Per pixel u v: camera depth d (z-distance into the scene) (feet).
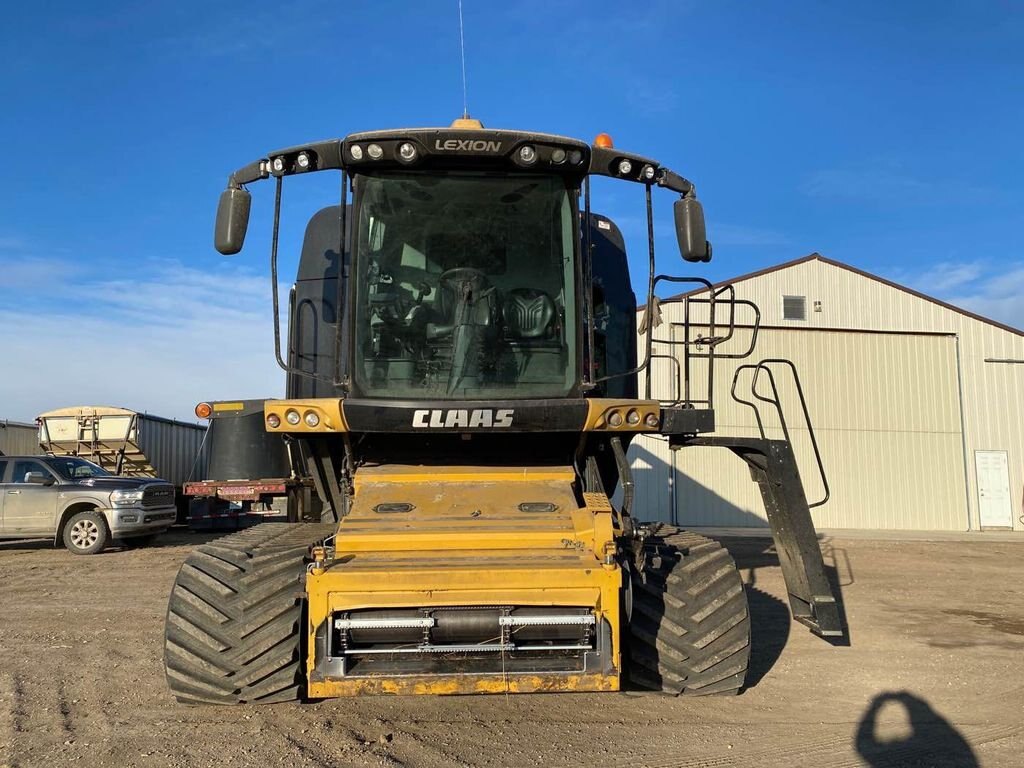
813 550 18.94
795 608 19.92
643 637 15.55
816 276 79.66
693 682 15.71
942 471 78.54
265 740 14.66
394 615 13.17
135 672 20.04
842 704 17.60
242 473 52.80
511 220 16.85
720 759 14.08
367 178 16.71
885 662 21.61
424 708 16.62
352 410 15.56
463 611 13.25
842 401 78.48
